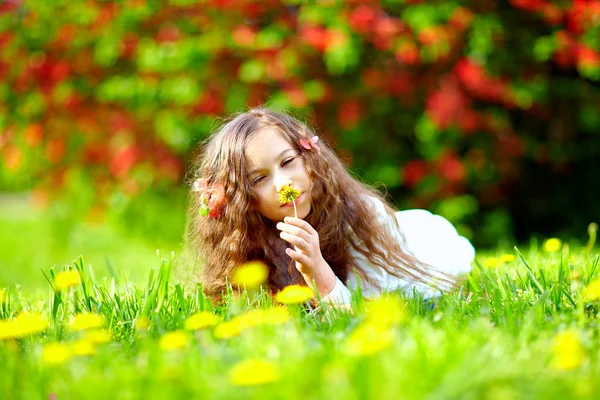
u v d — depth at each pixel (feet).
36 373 4.28
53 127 18.43
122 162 16.89
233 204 7.03
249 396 3.58
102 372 4.31
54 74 17.12
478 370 3.73
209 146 7.75
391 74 16.06
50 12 17.48
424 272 7.14
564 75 17.46
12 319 6.51
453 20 15.24
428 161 16.89
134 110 17.17
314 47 15.37
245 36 15.74
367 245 7.32
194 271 8.20
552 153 17.98
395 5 15.80
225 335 4.69
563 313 5.40
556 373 3.76
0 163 21.16
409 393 3.43
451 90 15.80
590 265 7.19
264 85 16.35
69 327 5.79
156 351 4.48
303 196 6.97
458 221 17.83
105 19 16.52
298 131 7.30
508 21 16.62
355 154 17.40
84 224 20.75
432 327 5.07
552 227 19.52
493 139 17.24
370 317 4.83
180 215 19.02
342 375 3.51
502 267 8.04
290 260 7.56
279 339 4.63
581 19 15.33
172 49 15.98
